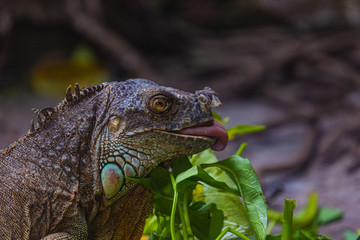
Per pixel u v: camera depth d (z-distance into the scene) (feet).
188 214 14.14
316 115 45.96
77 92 13.19
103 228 13.32
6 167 12.46
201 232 14.23
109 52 60.75
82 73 57.93
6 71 59.77
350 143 40.11
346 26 68.33
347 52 63.00
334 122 46.80
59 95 56.90
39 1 58.80
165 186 13.62
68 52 61.52
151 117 12.78
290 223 12.81
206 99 13.11
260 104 55.62
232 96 59.31
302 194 32.50
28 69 60.18
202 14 73.51
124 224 13.62
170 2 74.08
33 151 12.66
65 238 12.12
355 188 32.73
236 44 68.28
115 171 12.79
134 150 12.85
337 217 27.30
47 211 12.30
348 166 37.29
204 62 64.59
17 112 50.44
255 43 67.10
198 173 12.76
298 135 45.96
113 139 12.87
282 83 60.70
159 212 14.62
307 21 71.10
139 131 12.78
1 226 11.75
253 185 12.96
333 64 60.08
